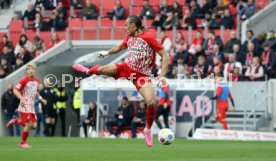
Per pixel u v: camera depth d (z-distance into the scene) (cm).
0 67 7025
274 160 3075
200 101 6059
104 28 7194
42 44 7200
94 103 6203
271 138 5391
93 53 6906
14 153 3538
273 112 5969
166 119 5934
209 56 6219
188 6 7125
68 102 6894
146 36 3219
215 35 6662
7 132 6588
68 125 6850
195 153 3559
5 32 7688
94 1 7669
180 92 6122
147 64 3247
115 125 6094
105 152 3616
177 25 6931
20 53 7112
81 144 4506
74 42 7225
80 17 7481
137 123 5962
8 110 6494
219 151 3731
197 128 5906
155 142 4666
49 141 4919
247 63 6138
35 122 4203
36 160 3092
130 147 4100
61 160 3095
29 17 7756
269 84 5972
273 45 6247
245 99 6044
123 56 6762
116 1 7394
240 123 5956
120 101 6228
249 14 6812
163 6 7100
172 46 6588
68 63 6925
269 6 6775
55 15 7481
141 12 7238
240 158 3203
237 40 6312
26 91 4200
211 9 6969
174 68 6275
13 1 8081
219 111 5722
